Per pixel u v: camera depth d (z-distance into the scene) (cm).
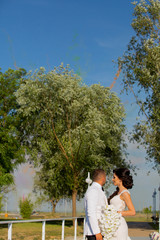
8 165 2400
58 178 2739
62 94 2562
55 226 2383
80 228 2383
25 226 2212
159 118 2527
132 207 475
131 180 495
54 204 3547
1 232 1664
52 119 2709
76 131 2591
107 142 2725
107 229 458
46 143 2723
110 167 2798
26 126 2741
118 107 2741
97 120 2528
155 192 3444
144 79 2648
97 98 2725
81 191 2914
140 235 1972
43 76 2656
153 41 2759
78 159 2656
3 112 2538
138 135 2616
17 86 2634
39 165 2859
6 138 2433
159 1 2880
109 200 519
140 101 2672
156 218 3391
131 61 2803
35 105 2625
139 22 2867
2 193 2819
